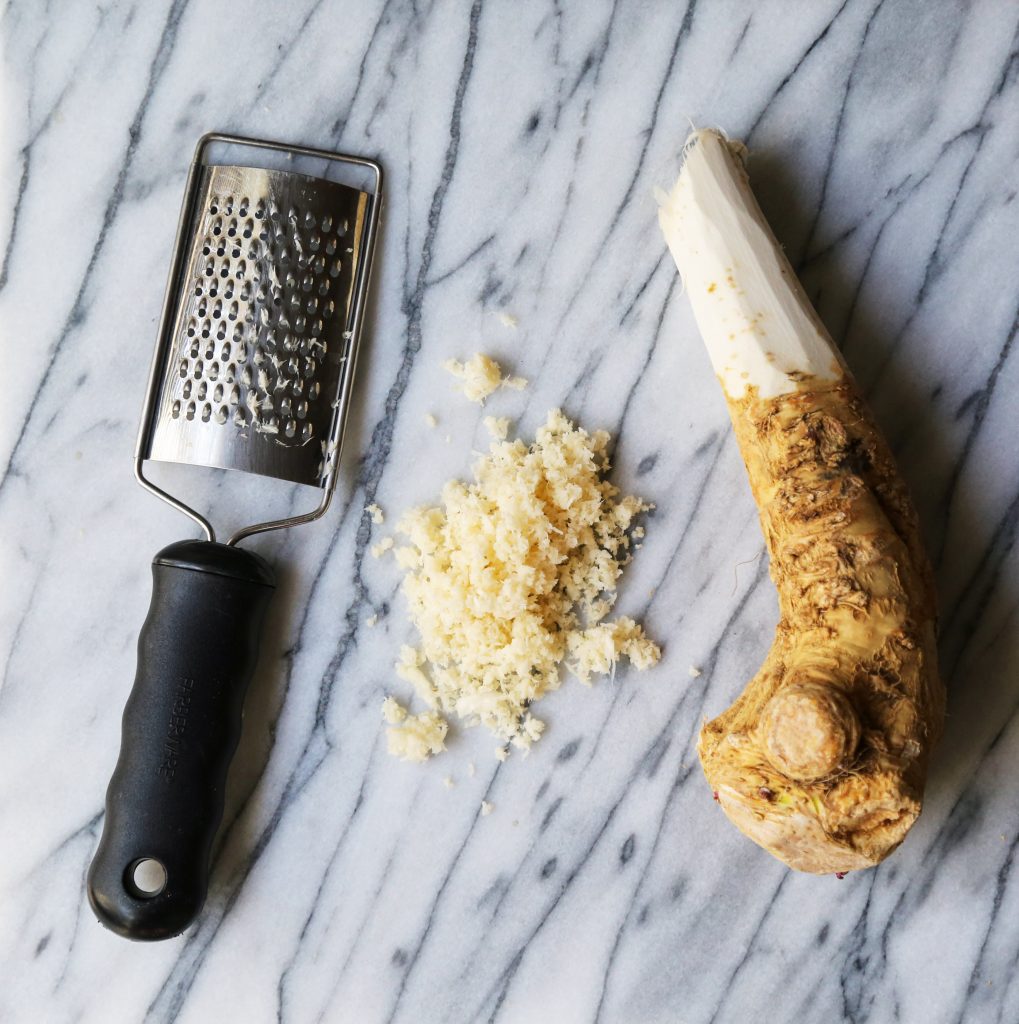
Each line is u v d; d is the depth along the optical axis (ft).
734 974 1.32
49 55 1.37
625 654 1.35
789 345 1.23
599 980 1.32
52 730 1.37
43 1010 1.35
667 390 1.35
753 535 1.34
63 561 1.37
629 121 1.35
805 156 1.34
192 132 1.37
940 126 1.33
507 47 1.36
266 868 1.35
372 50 1.37
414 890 1.34
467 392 1.36
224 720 1.28
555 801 1.34
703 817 1.33
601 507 1.35
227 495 1.37
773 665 1.19
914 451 1.33
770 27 1.34
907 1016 1.31
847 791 1.09
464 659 1.33
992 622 1.32
